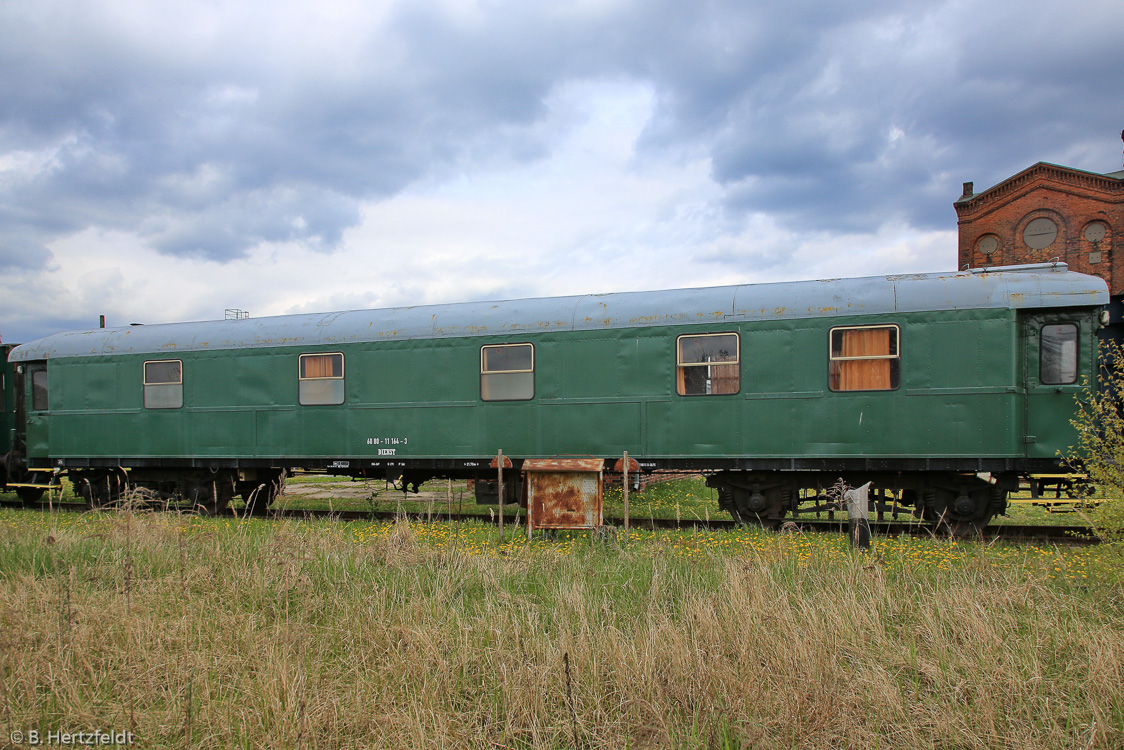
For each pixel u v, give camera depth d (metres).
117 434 10.61
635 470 7.52
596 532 7.26
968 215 31.59
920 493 8.27
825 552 6.11
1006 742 3.18
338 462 9.73
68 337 11.08
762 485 8.64
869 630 4.27
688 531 8.22
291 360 9.90
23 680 3.59
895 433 7.82
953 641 4.11
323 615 4.80
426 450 9.34
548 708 3.49
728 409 8.33
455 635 4.25
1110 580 5.04
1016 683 3.51
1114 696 3.42
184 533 6.80
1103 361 7.45
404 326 9.50
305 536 6.69
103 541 6.52
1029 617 4.41
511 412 9.05
